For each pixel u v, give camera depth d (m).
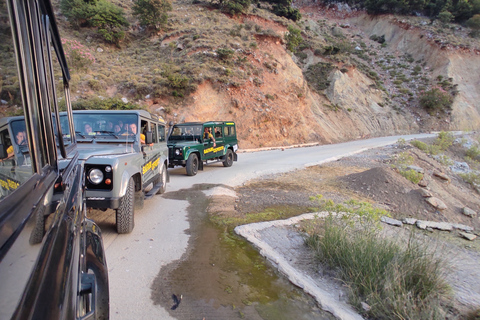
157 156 7.05
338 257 4.22
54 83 2.14
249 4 40.53
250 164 14.71
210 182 9.68
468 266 5.34
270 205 7.44
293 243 5.14
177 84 22.42
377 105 44.69
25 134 1.27
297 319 3.09
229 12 38.53
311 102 37.09
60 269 1.12
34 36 1.51
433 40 55.38
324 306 3.30
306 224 5.94
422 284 3.71
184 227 5.46
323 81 43.16
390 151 19.66
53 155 1.70
